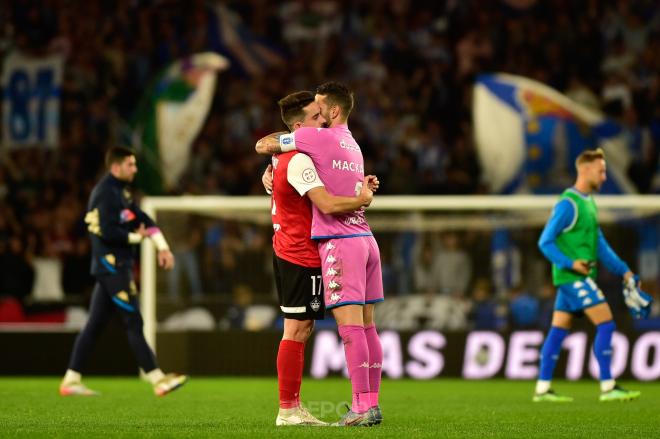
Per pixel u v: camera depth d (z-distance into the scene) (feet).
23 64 207.10
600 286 139.64
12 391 108.88
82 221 180.96
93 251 98.53
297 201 64.90
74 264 170.09
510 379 139.23
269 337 141.90
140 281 162.09
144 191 183.11
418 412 82.07
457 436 59.00
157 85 185.78
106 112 207.72
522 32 219.20
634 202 140.87
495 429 64.90
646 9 216.33
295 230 64.95
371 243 65.46
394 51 220.64
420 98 211.82
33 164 198.90
